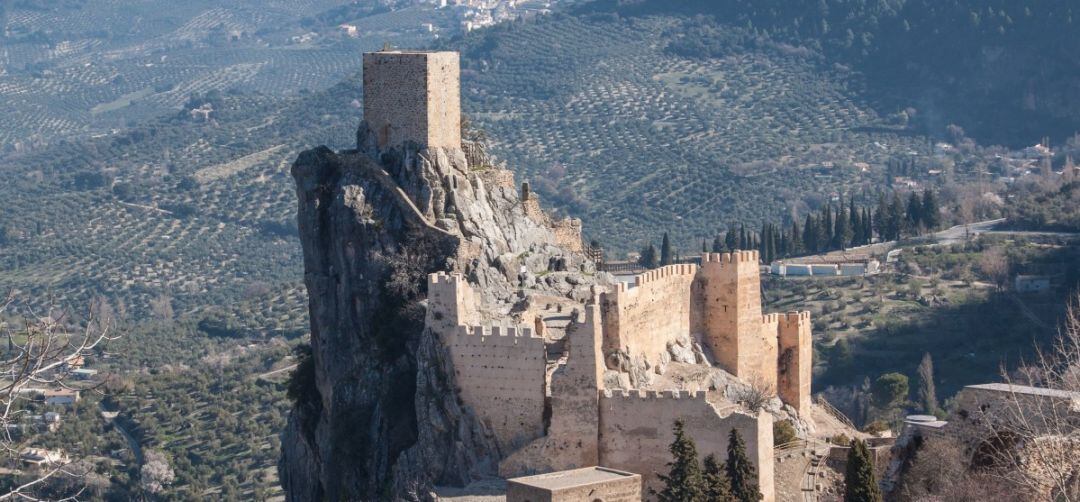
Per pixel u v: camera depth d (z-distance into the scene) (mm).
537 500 188000
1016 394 184750
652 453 198375
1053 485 163875
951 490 180250
